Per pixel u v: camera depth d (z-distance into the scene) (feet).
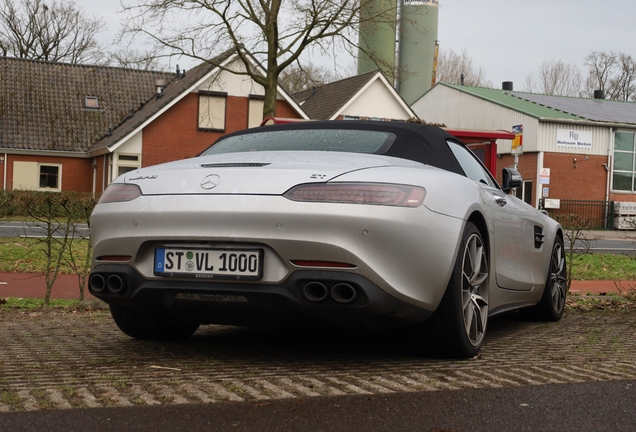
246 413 8.68
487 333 16.63
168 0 65.67
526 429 8.39
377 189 10.94
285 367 11.65
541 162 109.50
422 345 12.48
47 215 23.47
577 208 110.83
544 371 11.63
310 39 70.74
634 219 32.07
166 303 11.68
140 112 115.34
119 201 11.91
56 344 13.76
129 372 10.98
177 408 8.83
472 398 9.70
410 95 180.65
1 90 114.83
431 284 11.41
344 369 11.53
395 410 9.00
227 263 11.03
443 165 13.57
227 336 15.16
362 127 14.15
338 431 8.10
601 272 43.09
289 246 10.71
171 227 11.26
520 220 16.10
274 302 10.98
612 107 133.28
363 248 10.66
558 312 19.30
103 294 12.04
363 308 10.77
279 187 10.97
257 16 69.31
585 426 8.55
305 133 14.26
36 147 109.81
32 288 29.25
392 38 172.24
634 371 11.84
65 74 120.98
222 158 12.48
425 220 11.21
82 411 8.62
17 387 9.74
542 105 122.31
